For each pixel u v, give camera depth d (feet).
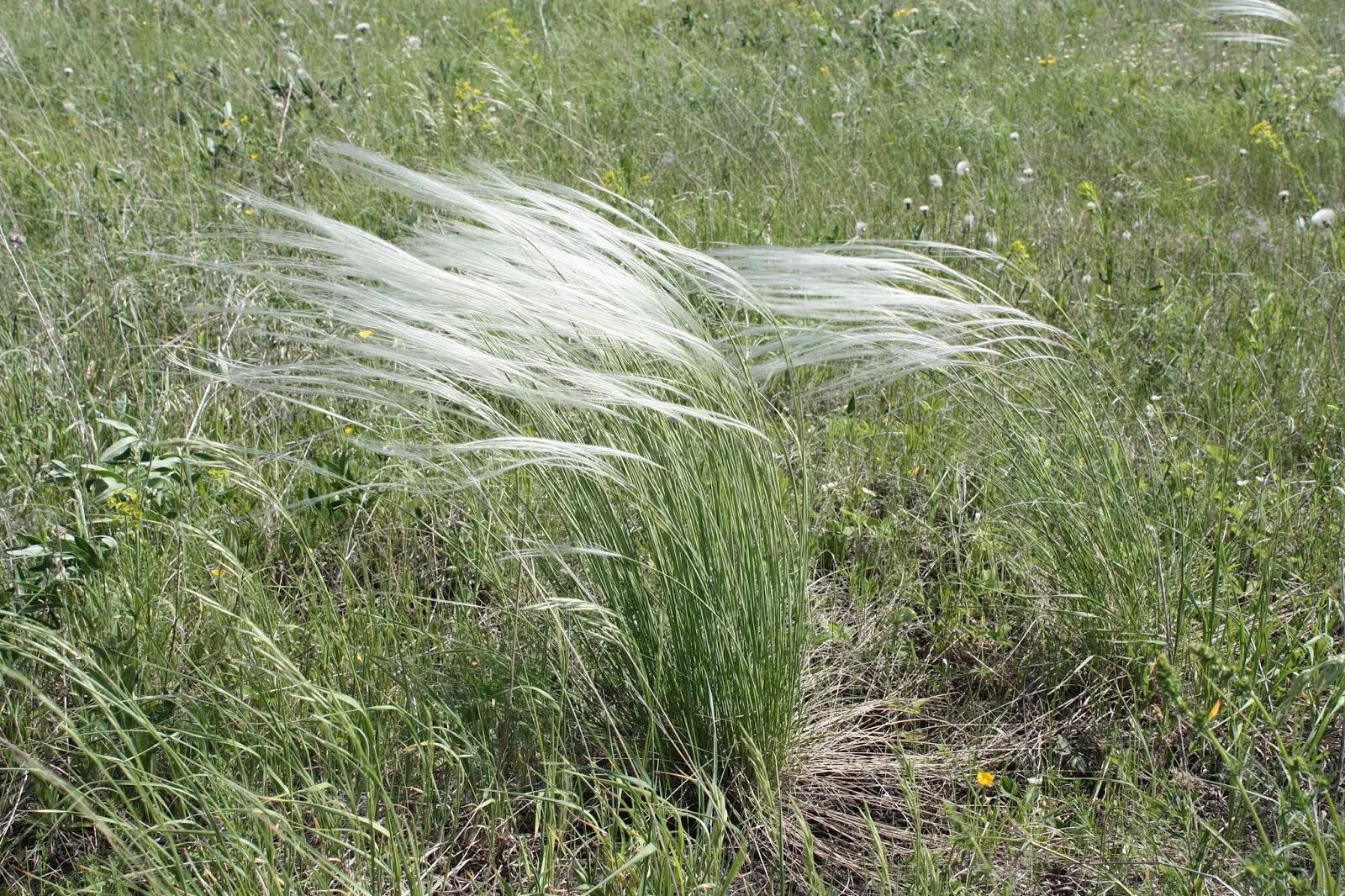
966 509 10.86
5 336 12.21
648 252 7.94
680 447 7.43
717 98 22.06
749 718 7.63
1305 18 31.07
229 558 8.23
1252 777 7.57
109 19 27.66
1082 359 11.14
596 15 30.91
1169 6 33.55
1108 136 21.61
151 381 11.54
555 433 7.35
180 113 19.34
